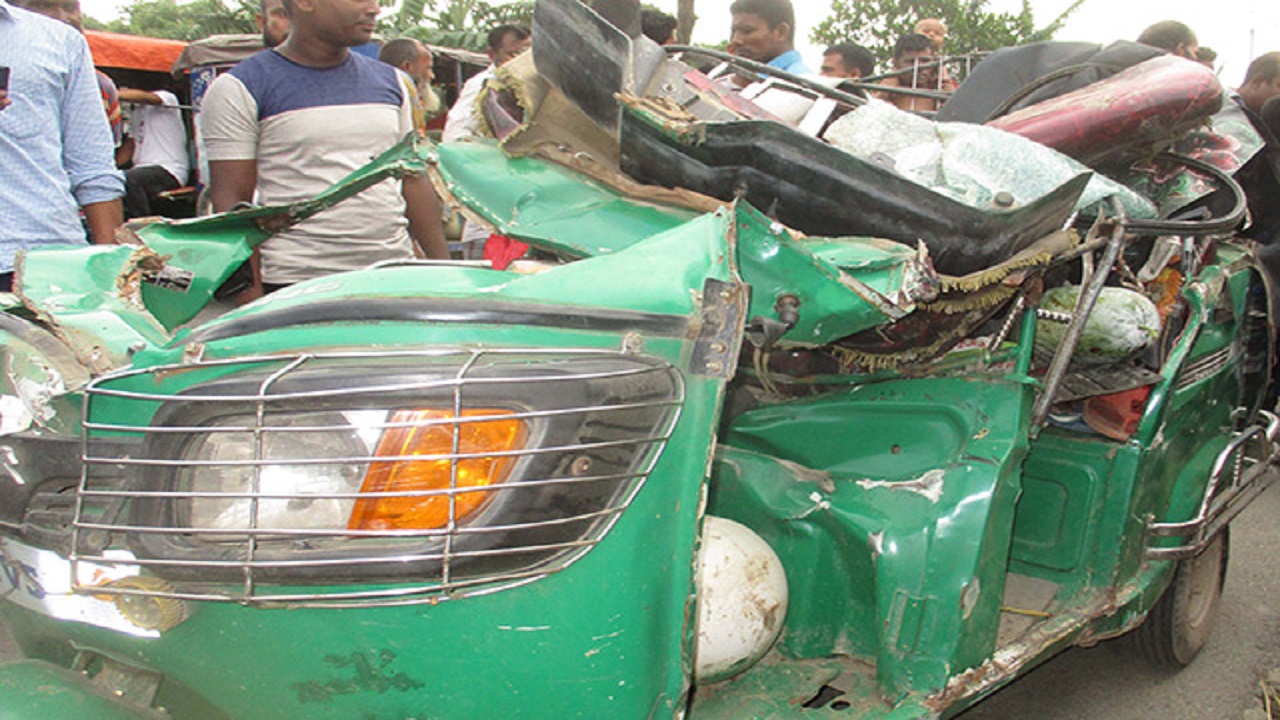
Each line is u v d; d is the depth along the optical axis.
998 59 3.58
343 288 1.82
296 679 1.57
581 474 1.50
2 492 1.73
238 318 1.66
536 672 1.54
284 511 1.54
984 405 2.35
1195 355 3.24
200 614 1.58
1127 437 2.86
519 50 5.55
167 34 18.25
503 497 1.47
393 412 1.49
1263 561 4.60
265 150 3.80
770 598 2.12
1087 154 2.83
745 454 2.52
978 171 2.35
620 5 2.36
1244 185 3.80
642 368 1.56
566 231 2.12
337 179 3.80
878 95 5.57
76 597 1.66
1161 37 5.90
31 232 3.48
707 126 1.98
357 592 1.47
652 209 2.18
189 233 2.65
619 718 1.59
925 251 1.93
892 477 2.35
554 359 1.54
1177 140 2.98
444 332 1.54
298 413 1.51
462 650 1.52
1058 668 3.65
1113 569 2.88
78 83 3.63
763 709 2.11
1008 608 2.81
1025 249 2.30
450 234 4.80
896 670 2.14
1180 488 3.22
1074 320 2.49
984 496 2.18
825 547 2.33
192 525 1.54
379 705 1.56
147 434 1.53
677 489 1.62
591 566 1.53
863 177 2.00
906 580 2.15
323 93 3.78
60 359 1.73
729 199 2.11
